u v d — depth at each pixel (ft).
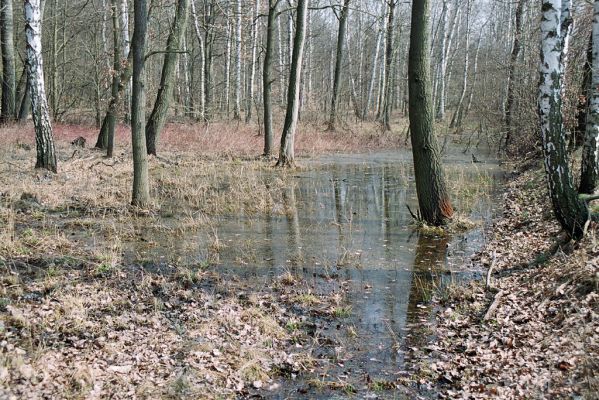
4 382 14.51
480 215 39.17
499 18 130.62
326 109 128.47
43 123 46.39
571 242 24.76
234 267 27.32
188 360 17.33
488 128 99.91
